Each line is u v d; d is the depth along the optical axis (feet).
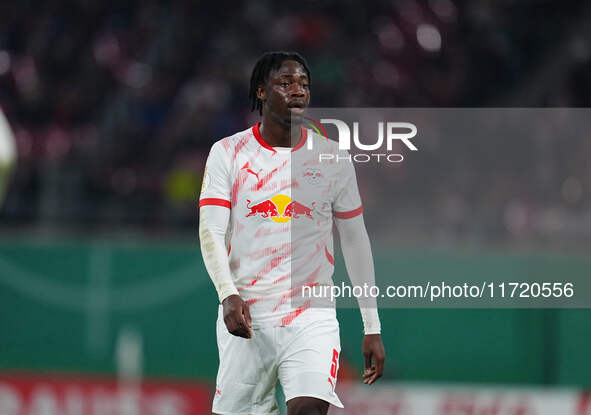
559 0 137.18
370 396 75.00
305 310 36.68
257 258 36.63
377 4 140.05
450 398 75.56
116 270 81.35
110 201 102.94
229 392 37.81
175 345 80.64
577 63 127.44
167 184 117.08
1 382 81.51
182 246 81.20
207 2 142.61
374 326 37.91
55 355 81.35
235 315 34.12
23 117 132.46
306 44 135.95
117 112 129.08
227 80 131.95
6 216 99.50
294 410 35.35
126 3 144.56
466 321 76.23
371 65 134.21
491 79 134.72
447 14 140.15
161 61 136.87
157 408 79.87
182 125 124.16
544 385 75.72
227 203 36.58
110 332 81.15
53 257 81.87
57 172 103.19
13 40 142.72
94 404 80.59
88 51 139.74
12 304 81.92
